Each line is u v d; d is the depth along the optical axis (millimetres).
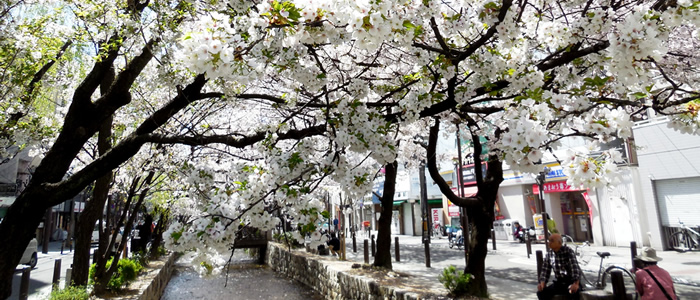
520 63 3369
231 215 2521
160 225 13594
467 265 6359
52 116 6180
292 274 13320
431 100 3260
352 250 15648
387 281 7398
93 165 3264
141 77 6156
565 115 2496
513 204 17109
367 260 10117
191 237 2377
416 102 3199
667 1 2301
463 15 3455
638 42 2115
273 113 6117
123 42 3461
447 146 19797
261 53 2406
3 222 3119
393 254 13359
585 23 2887
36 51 4289
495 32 3098
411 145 11297
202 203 2797
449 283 6023
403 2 2178
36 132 5066
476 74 3510
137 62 3701
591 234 14578
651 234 11594
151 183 7758
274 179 2695
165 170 6801
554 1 3322
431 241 19172
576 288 4434
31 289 8898
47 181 3338
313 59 3426
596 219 13516
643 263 4352
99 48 3918
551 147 2447
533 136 2023
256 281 12914
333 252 12961
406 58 4855
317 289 10594
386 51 4898
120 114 7031
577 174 2326
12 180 16641
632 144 4664
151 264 11766
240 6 2330
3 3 3936
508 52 3445
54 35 4203
